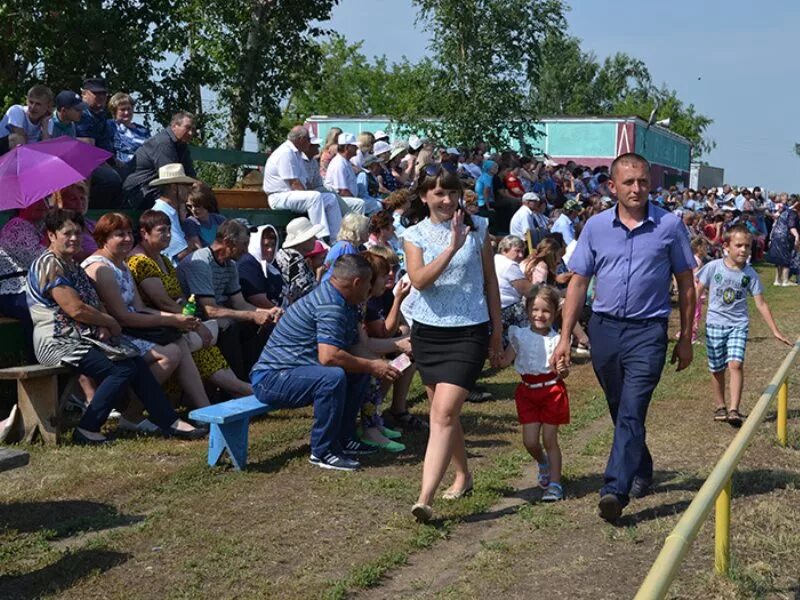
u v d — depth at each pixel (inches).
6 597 171.3
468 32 832.9
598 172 975.0
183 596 173.3
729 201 1275.8
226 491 234.1
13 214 316.5
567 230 631.2
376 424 284.7
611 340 220.1
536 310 236.7
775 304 760.3
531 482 254.1
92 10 669.3
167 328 287.7
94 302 275.4
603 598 175.9
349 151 504.4
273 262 360.5
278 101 907.4
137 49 708.7
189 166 380.5
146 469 247.8
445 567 191.6
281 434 289.0
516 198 678.5
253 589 176.7
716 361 331.3
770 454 288.5
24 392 266.4
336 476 249.4
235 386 309.7
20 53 676.7
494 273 221.3
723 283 327.0
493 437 303.4
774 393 240.8
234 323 326.6
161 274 303.0
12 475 240.8
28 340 289.3
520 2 831.1
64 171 294.2
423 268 208.7
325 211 453.1
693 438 307.9
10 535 199.8
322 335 255.0
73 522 207.3
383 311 338.3
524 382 238.2
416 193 220.1
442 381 211.0
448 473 256.7
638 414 215.2
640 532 210.4
